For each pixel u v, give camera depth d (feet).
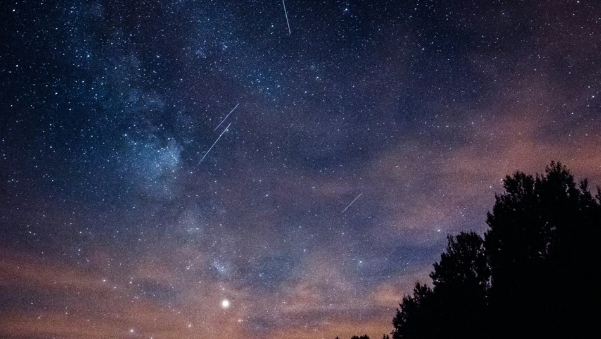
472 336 21.56
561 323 16.67
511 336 18.43
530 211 19.92
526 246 19.40
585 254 16.67
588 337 15.88
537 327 17.37
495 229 20.90
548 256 18.11
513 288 18.71
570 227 17.57
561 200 18.63
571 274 16.84
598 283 16.10
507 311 18.79
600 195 17.81
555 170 19.80
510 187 21.08
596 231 16.70
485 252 21.38
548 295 17.24
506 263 19.60
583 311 16.14
